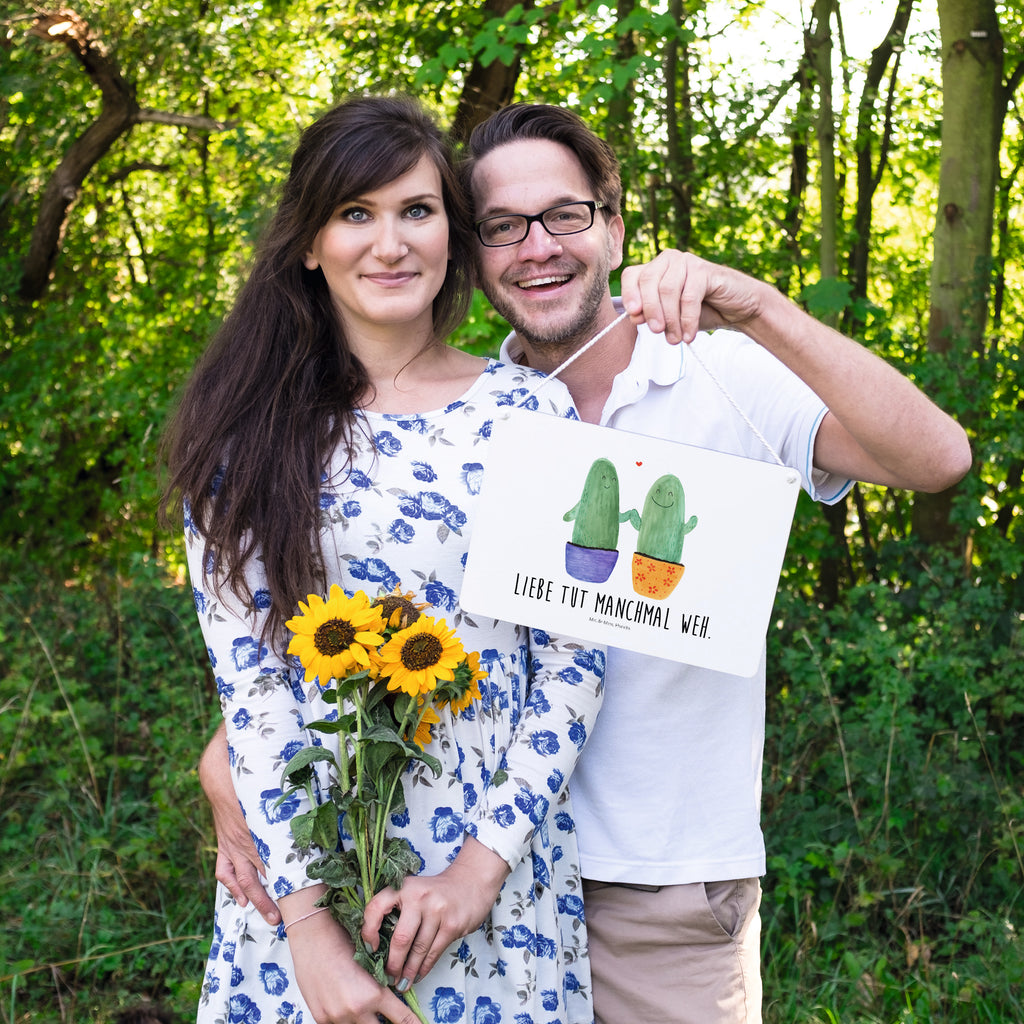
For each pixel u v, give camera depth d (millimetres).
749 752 1909
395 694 1606
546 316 1924
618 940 1886
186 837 3688
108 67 6898
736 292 1571
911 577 4965
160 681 4430
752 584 1581
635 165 5324
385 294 1698
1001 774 4043
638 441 1598
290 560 1661
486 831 1623
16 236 7719
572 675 1701
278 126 7566
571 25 4879
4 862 3729
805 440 1809
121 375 6375
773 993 3014
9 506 6891
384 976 1544
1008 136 6922
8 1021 3055
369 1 6828
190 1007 2979
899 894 3398
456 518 1705
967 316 5121
